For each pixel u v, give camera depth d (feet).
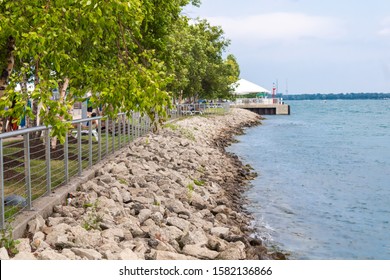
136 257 22.86
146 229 29.45
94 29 25.84
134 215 32.76
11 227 22.57
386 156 96.78
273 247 35.40
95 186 35.12
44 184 34.76
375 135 152.56
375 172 75.15
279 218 44.37
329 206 50.19
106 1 21.86
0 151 23.06
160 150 67.56
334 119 263.49
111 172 43.52
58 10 23.77
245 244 32.76
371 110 460.14
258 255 30.94
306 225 42.22
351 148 112.27
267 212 46.65
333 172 74.54
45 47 23.93
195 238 29.25
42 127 28.09
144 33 51.72
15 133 24.48
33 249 22.13
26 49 23.85
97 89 25.17
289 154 98.58
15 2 25.16
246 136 144.15
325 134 154.81
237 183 62.03
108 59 31.24
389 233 40.22
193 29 151.23
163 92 24.22
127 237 26.78
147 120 84.69
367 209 49.21
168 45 70.13
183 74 108.06
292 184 62.95
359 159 91.76
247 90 240.12
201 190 48.08
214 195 49.88
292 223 42.73
